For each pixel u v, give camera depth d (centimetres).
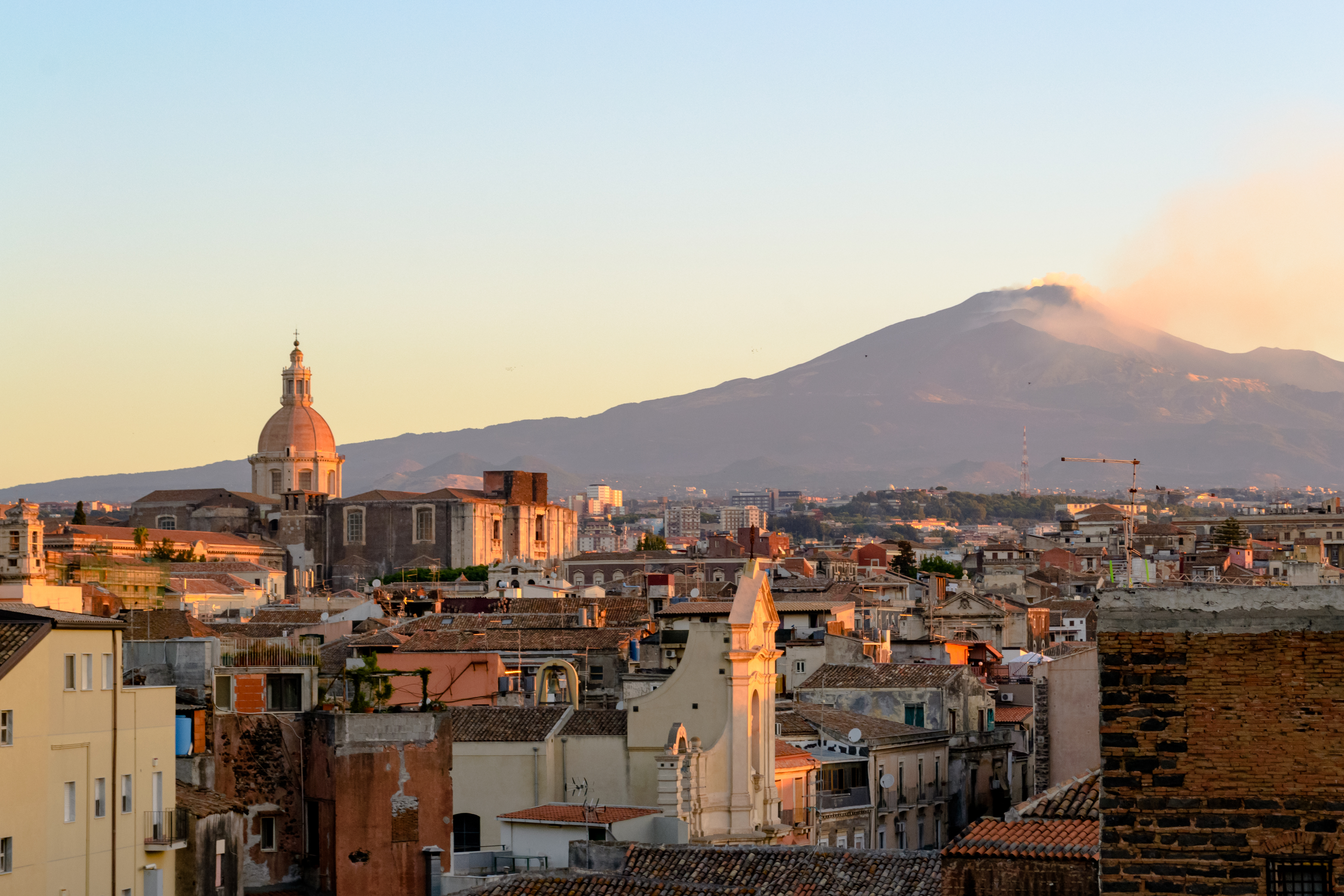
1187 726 6631
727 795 14800
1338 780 6500
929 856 10525
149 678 13800
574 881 10356
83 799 11425
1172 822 6606
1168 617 6694
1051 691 15362
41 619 11275
